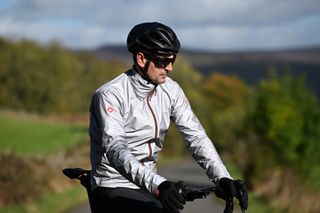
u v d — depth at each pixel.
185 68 94.50
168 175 35.41
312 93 29.38
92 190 3.79
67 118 59.66
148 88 3.66
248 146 26.56
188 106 3.90
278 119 27.81
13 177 17.17
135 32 3.62
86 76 78.75
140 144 3.72
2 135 42.12
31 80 72.88
